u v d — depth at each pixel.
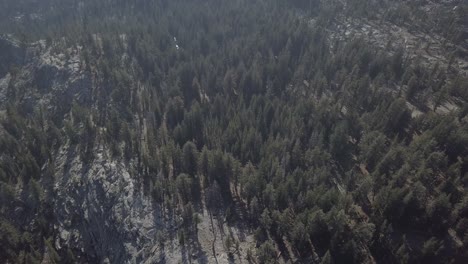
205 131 96.00
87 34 145.50
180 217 77.25
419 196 64.69
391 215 65.56
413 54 120.00
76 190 94.56
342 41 133.75
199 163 85.00
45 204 95.75
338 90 105.38
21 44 150.75
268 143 86.62
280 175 75.62
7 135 104.31
